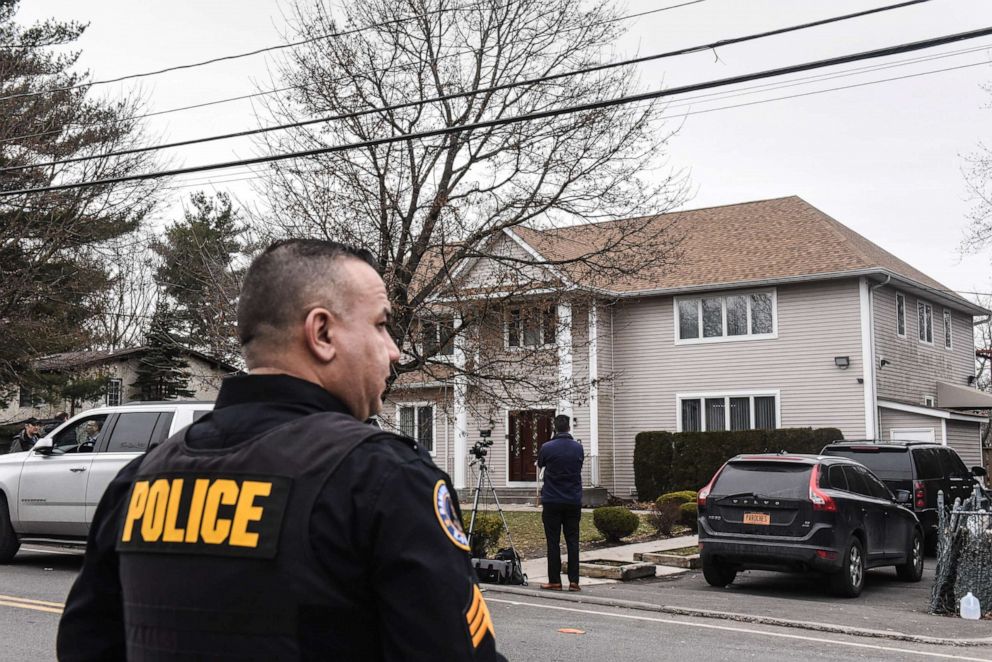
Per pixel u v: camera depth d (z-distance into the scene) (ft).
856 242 90.94
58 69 89.15
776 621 31.60
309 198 50.29
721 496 40.06
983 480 79.66
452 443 92.32
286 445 5.89
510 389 56.90
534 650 26.02
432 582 5.46
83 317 93.97
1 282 83.41
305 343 6.47
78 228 86.53
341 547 5.53
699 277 87.71
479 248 53.88
